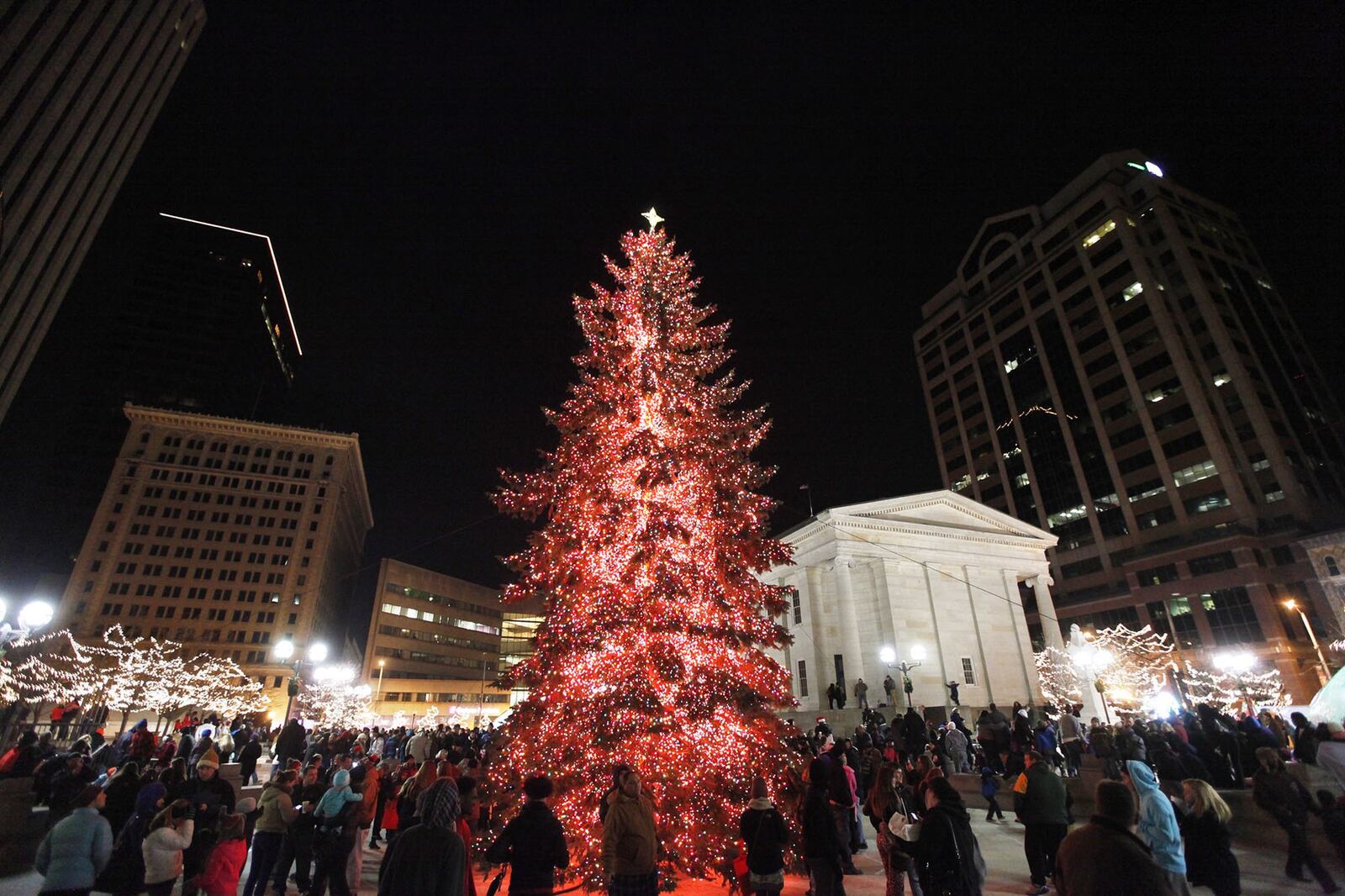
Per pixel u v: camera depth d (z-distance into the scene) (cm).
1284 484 6462
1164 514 7069
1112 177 8744
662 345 1656
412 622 11138
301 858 1003
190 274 12700
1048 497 8362
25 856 1180
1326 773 1194
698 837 1139
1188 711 1858
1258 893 984
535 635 1414
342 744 1620
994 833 1570
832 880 834
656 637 1290
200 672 7644
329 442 11275
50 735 1928
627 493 1442
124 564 9662
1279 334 8062
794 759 1284
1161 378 7425
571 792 1192
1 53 3475
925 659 4603
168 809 840
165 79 5066
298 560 10431
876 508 4928
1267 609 5800
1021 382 9112
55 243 4009
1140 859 433
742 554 1442
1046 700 4894
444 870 549
